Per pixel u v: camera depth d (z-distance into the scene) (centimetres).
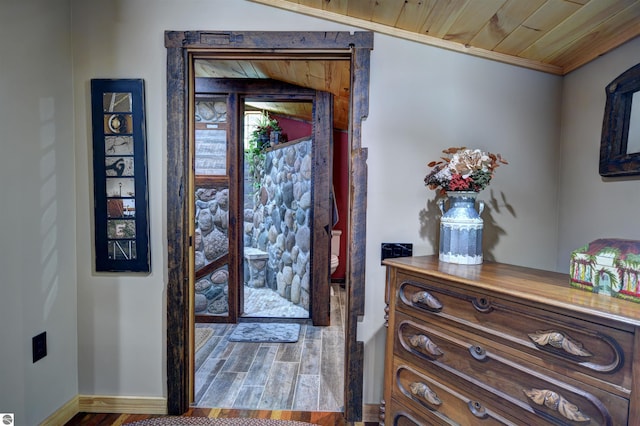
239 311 299
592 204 138
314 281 286
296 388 192
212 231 297
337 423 164
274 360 226
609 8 113
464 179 129
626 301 86
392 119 162
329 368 216
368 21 157
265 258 378
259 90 285
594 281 95
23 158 140
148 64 163
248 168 414
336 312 320
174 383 167
